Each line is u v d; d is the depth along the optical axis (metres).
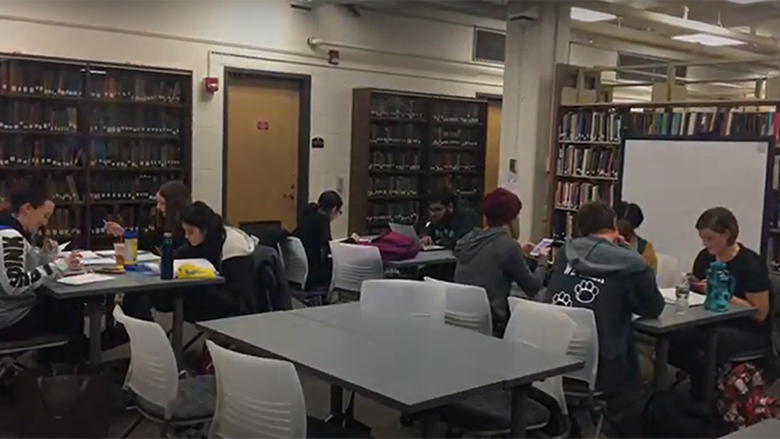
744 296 3.74
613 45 10.18
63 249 4.69
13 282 3.38
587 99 6.73
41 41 6.08
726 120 5.50
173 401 2.55
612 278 3.16
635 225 4.55
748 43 9.36
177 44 6.81
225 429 2.35
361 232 8.01
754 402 3.29
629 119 6.12
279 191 7.72
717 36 8.89
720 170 5.20
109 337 4.19
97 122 6.25
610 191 6.29
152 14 6.64
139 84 6.46
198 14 6.91
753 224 5.04
